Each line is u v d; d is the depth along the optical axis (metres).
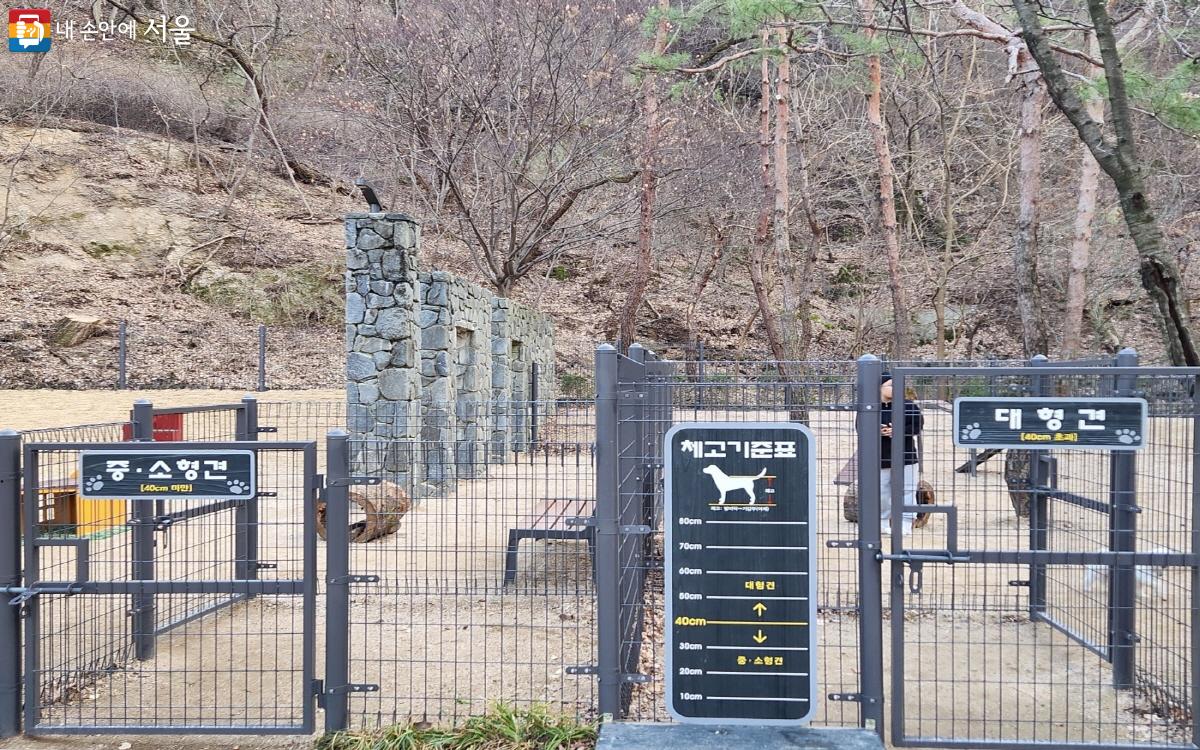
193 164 26.70
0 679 3.82
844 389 4.32
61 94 25.08
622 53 16.30
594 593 4.90
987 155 23.61
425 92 15.62
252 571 5.70
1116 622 4.33
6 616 3.80
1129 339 24.89
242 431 5.94
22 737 3.84
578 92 15.75
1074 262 13.14
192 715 4.09
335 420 12.70
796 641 3.41
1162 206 18.20
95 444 3.76
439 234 19.73
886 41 12.33
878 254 26.88
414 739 3.71
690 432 3.45
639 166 17.20
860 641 3.61
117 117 26.47
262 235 25.31
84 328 19.88
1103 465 5.11
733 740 3.33
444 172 16.05
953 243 25.36
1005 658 4.80
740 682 3.43
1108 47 5.58
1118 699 4.21
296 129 26.59
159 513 5.14
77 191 23.88
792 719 3.41
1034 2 7.13
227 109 28.92
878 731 3.52
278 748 3.74
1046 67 5.80
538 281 28.23
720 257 27.52
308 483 3.77
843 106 24.97
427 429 9.48
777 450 3.42
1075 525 5.64
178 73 28.72
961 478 7.22
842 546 3.60
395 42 16.05
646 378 4.89
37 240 22.41
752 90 24.58
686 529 3.45
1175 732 3.81
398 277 9.56
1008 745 3.53
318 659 4.86
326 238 26.27
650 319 28.80
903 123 24.02
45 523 5.42
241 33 26.25
